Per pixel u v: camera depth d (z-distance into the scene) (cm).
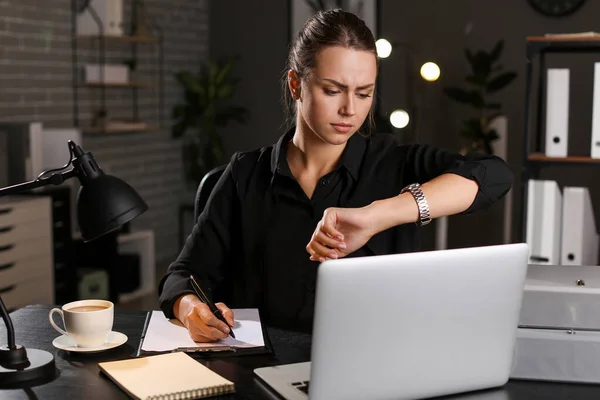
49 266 416
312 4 604
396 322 106
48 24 471
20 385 120
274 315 158
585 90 527
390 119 443
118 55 541
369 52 139
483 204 135
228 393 117
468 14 555
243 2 630
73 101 497
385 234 158
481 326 113
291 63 152
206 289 155
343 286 101
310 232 157
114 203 129
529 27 541
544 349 121
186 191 638
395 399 110
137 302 487
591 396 116
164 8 586
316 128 142
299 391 115
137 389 115
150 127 524
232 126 642
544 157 358
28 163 413
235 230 164
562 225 355
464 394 116
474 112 561
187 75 591
